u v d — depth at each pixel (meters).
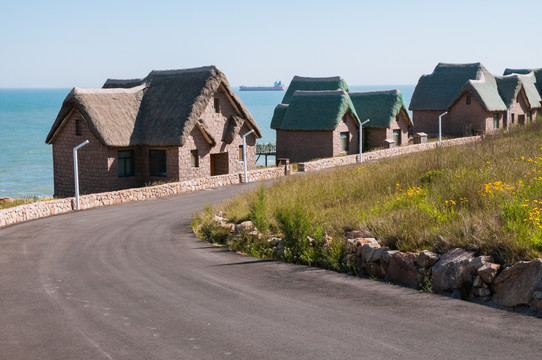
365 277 11.90
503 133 30.14
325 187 21.38
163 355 7.41
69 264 14.59
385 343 7.57
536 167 16.02
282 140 54.62
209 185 35.06
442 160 20.27
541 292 8.62
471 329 8.02
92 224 23.02
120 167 40.09
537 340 7.48
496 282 9.33
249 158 45.94
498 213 11.61
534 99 66.38
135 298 10.59
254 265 13.67
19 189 62.94
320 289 10.86
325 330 8.21
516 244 9.69
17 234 20.56
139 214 25.91
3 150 103.56
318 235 13.80
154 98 41.81
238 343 7.78
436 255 10.62
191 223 21.95
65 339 8.17
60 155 41.06
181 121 39.41
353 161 44.19
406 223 12.61
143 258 15.30
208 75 41.25
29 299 10.70
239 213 20.41
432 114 64.69
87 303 10.29
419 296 10.00
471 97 60.84
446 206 13.60
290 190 22.62
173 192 32.91
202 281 11.96
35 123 176.50
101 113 38.81
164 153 40.47
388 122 55.16
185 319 9.03
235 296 10.51
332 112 51.91
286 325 8.53
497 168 16.45
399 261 11.13
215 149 42.75
